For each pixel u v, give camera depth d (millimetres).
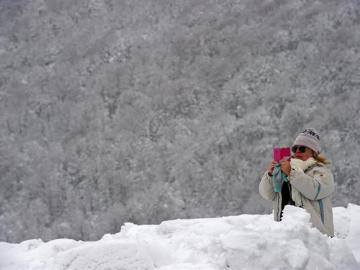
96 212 44375
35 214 45125
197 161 47000
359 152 40125
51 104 63031
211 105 56094
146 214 42250
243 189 41719
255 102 53781
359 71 51188
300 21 62781
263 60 59844
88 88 64812
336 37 57344
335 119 45281
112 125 57094
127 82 63812
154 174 46969
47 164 51719
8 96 65500
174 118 55656
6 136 57469
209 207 41219
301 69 55750
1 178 50281
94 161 50875
